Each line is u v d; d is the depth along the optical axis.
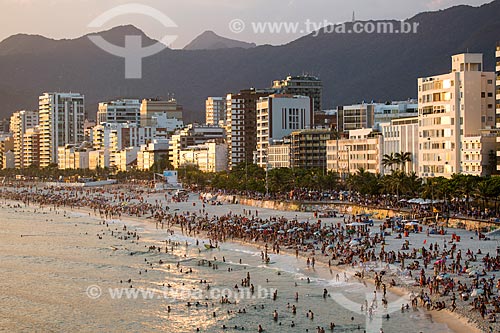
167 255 198.62
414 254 168.75
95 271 178.00
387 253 170.75
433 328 116.81
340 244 192.50
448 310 125.00
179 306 138.88
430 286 138.50
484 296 128.25
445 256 163.50
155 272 174.12
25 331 126.25
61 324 130.12
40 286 161.12
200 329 123.06
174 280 163.75
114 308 139.62
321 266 170.75
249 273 168.25
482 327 114.38
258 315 130.00
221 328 122.94
